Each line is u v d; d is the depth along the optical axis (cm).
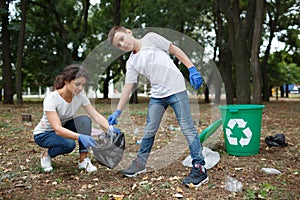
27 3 1666
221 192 309
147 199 295
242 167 394
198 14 1584
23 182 342
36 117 986
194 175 328
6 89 1680
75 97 361
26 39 1742
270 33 2092
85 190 319
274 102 2095
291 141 562
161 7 1614
